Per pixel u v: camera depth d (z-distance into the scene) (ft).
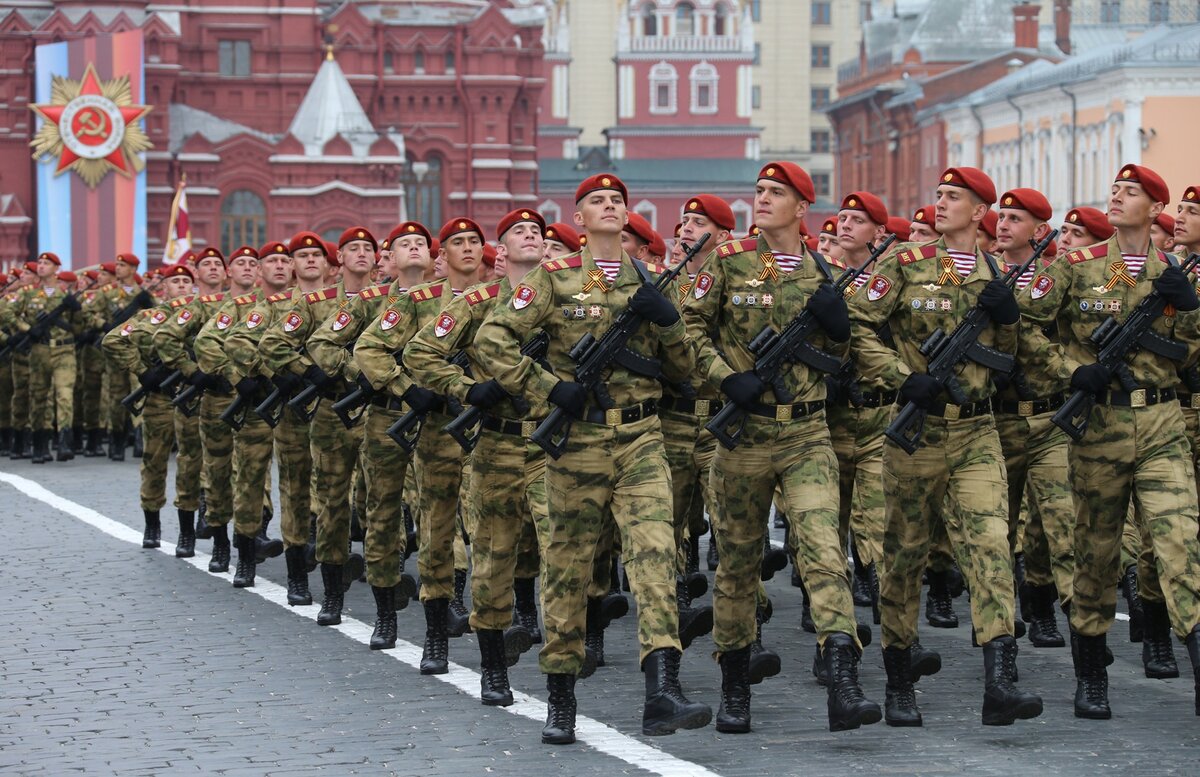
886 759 38.32
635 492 39.58
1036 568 53.16
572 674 40.57
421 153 382.42
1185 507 42.11
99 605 61.11
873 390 52.34
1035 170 329.11
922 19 464.65
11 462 116.47
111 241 328.29
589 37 573.74
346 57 378.53
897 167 432.25
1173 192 285.64
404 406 51.19
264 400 61.46
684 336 39.58
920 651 44.39
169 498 95.04
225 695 46.62
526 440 43.24
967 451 41.27
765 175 40.32
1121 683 46.91
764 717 42.91
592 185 39.81
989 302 40.88
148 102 354.33
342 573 57.26
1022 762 37.91
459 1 388.57
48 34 348.38
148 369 73.92
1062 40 453.58
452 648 53.11
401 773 38.14
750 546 40.65
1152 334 42.52
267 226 356.18
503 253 57.88
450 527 48.67
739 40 520.01
